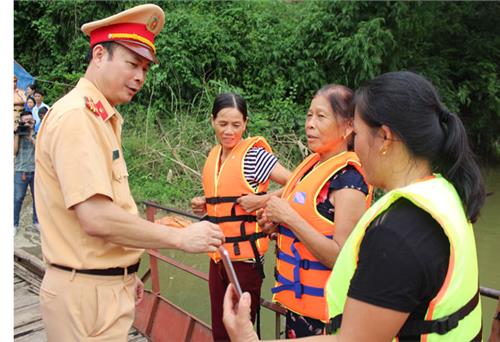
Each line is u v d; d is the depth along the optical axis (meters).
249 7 9.82
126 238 1.47
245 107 2.27
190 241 1.54
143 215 6.39
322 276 1.67
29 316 3.03
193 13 9.18
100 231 1.44
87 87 1.59
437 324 0.88
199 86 8.54
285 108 8.60
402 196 0.93
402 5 8.52
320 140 1.73
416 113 0.95
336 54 8.66
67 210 1.55
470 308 0.93
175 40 8.44
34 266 3.71
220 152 2.40
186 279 4.81
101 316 1.57
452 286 0.88
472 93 10.09
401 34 9.05
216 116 2.25
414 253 0.86
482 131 10.51
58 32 9.55
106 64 1.60
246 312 0.99
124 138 7.81
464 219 0.96
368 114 0.99
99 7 9.31
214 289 2.25
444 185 0.98
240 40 9.25
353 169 1.64
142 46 1.61
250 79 9.20
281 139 8.29
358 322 0.89
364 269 0.90
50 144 1.49
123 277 1.65
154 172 7.46
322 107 1.71
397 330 0.88
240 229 2.15
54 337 1.62
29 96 6.29
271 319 4.02
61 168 1.44
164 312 2.76
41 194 1.59
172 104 8.35
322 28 8.87
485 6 10.23
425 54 10.13
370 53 8.38
